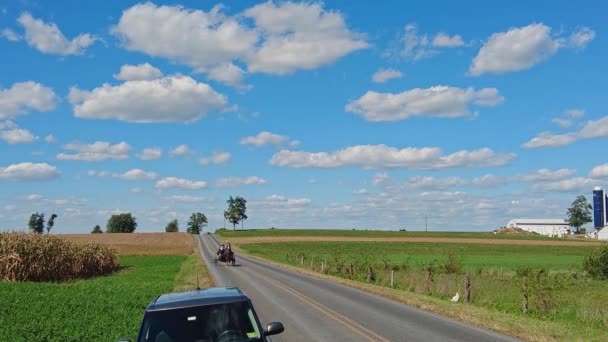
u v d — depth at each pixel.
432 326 17.45
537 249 110.50
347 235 178.50
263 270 50.31
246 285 33.72
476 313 20.16
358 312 21.12
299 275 43.88
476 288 29.25
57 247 42.88
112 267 55.12
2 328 17.14
